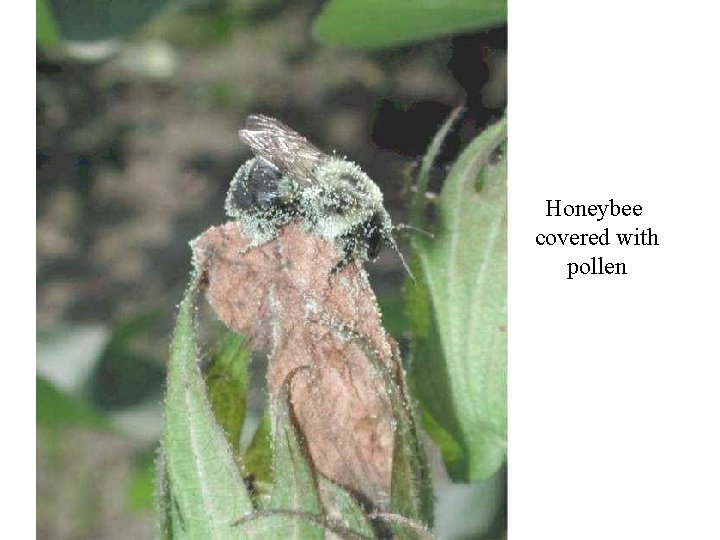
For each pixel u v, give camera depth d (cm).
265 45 32
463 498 19
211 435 12
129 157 30
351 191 13
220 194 30
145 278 29
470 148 14
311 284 13
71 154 30
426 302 14
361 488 13
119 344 20
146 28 31
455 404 14
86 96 30
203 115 31
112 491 26
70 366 19
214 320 14
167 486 12
